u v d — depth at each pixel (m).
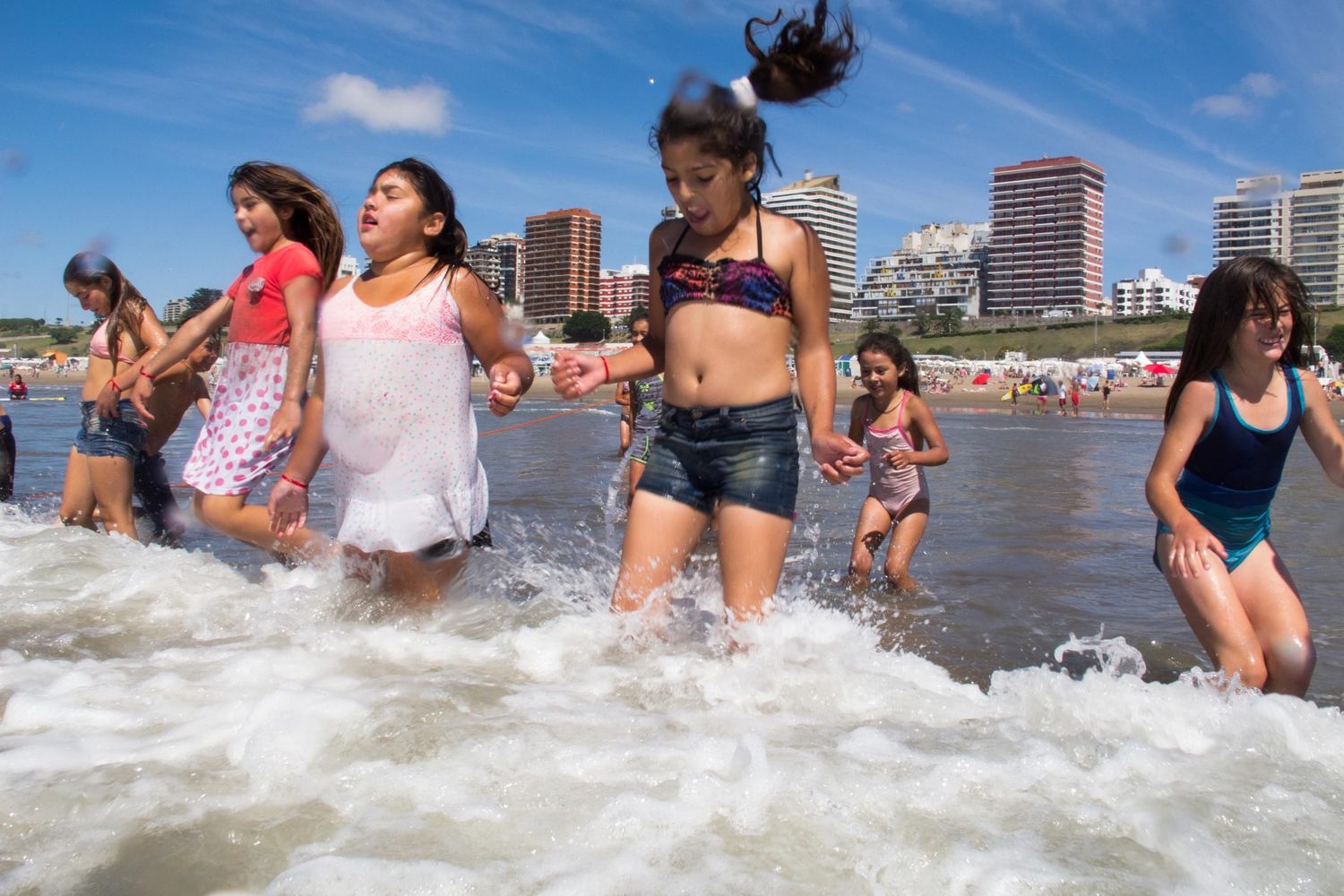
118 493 5.94
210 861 2.00
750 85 3.41
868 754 2.51
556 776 2.35
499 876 1.91
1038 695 2.98
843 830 2.11
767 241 3.47
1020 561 6.06
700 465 3.53
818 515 8.05
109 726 2.69
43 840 2.07
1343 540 6.79
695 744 2.53
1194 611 3.57
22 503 7.71
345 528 4.00
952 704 2.98
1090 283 161.00
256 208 4.73
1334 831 2.16
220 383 4.80
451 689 2.94
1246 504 3.63
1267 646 3.51
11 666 3.24
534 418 26.17
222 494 4.65
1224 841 2.09
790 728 2.74
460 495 4.04
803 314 3.52
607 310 125.75
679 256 3.56
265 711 2.66
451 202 4.10
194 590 4.23
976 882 1.92
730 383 3.44
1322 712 2.84
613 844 2.05
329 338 4.02
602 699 2.96
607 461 12.13
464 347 4.11
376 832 2.09
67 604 4.04
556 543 6.37
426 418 3.95
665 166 3.42
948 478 11.33
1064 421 32.31
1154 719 2.81
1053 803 2.27
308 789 2.29
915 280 169.50
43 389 51.44
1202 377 3.60
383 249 3.98
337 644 3.50
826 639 3.45
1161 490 3.54
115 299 6.09
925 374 66.31
